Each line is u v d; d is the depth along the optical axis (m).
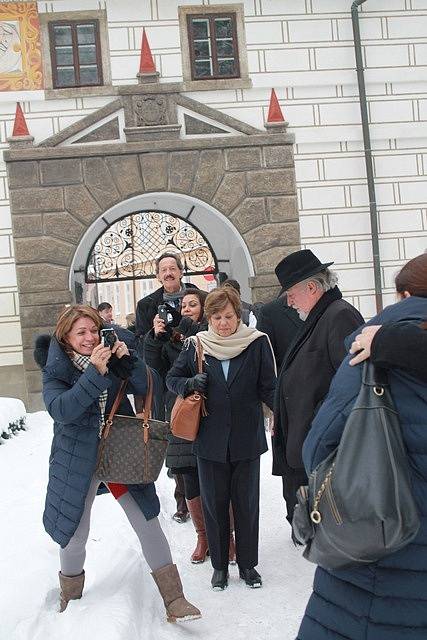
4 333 14.95
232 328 5.50
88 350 4.66
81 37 15.21
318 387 5.00
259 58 15.47
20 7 15.06
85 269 16.17
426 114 15.73
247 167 15.30
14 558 5.40
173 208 16.70
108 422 4.62
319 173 15.53
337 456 2.71
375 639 2.71
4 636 4.25
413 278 2.97
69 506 4.54
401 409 2.73
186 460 5.95
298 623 4.76
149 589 5.24
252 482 5.48
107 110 15.02
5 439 11.43
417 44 15.74
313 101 15.56
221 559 5.43
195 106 15.20
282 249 15.39
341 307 5.00
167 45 15.34
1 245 14.95
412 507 2.61
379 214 15.65
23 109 15.10
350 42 15.63
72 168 15.00
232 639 4.55
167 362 6.69
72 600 4.75
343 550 2.68
